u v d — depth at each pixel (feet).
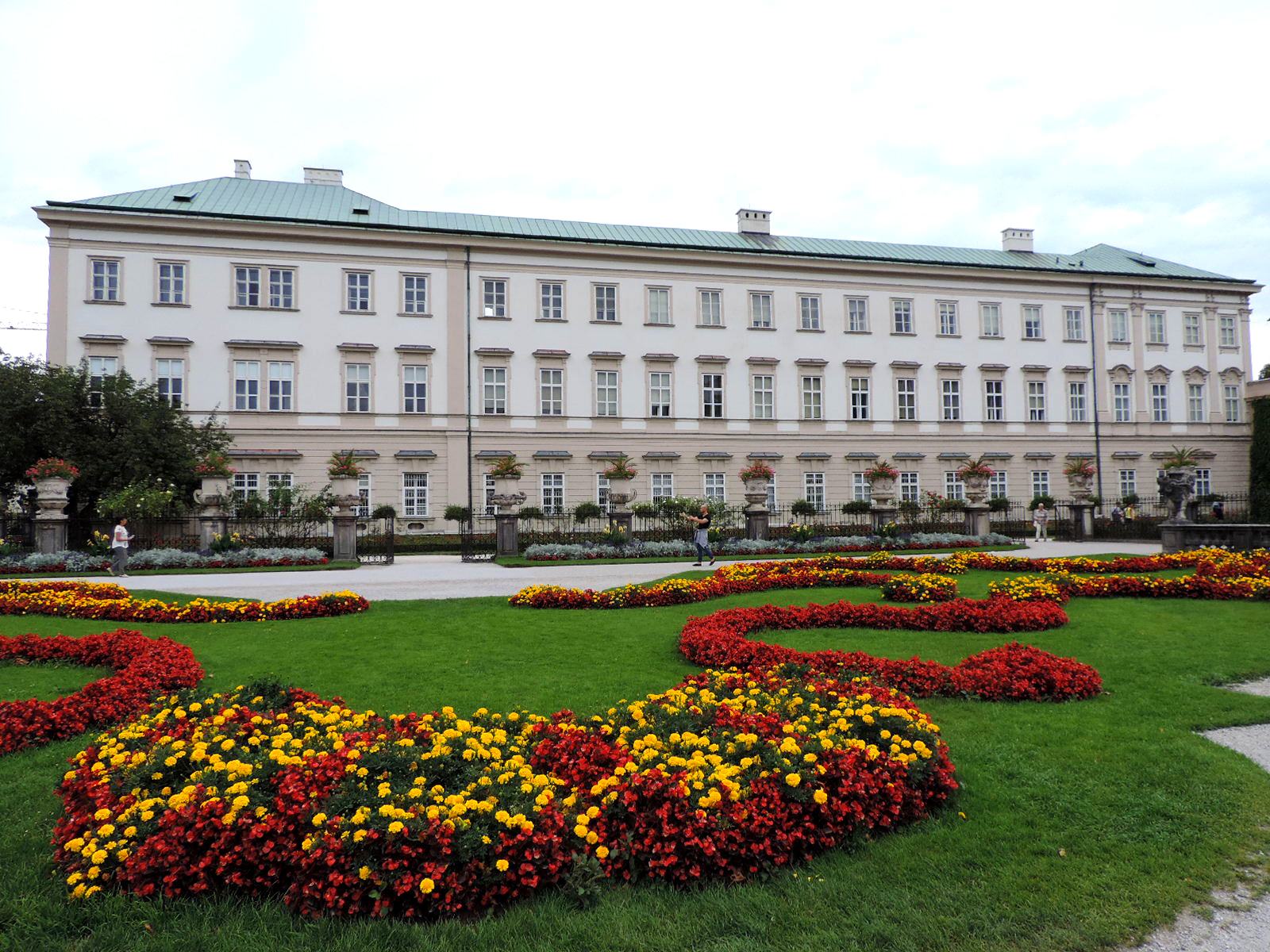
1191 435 159.43
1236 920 13.43
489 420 129.39
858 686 22.40
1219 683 28.94
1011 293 152.66
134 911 13.66
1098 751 20.89
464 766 16.80
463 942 12.75
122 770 16.31
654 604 47.65
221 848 14.30
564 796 16.16
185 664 29.55
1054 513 146.72
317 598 45.80
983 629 37.86
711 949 12.52
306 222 122.21
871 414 145.07
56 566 77.15
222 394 119.55
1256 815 17.19
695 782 15.38
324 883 13.73
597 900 13.88
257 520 93.50
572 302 134.00
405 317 126.93
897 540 95.66
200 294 119.44
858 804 15.93
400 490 125.08
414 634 38.09
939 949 12.60
